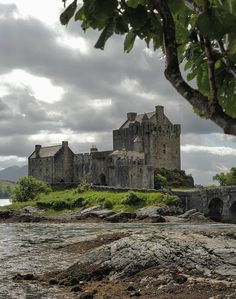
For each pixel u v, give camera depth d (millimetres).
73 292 28234
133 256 32031
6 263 39219
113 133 177500
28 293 28000
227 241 34031
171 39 4848
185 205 130250
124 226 94062
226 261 30094
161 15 4883
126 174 151375
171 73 4812
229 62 4996
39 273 34594
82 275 31750
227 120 4453
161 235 35188
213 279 27922
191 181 167875
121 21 4902
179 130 173000
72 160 177250
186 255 31188
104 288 28594
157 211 116875
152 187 153250
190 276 28797
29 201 144750
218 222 115250
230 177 160000
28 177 153500
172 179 163875
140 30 5059
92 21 4949
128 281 29828
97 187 146250
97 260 33250
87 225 99250
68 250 47000
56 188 164875
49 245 52312
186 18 5555
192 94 4727
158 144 167625
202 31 4363
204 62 5543
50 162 175500
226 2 4152
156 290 26828
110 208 126125
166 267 30438
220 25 4316
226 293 24797
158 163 167375
